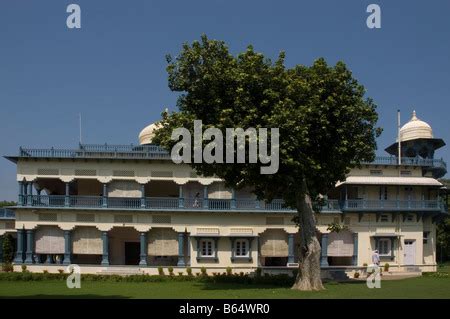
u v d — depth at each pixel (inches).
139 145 1476.4
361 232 1494.8
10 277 1213.7
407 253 1513.3
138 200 1435.8
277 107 832.9
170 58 928.3
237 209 1439.5
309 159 879.7
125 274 1302.9
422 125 1638.8
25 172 1424.7
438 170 1612.9
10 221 1584.6
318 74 930.7
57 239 1429.6
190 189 1508.4
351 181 1462.8
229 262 1434.5
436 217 1584.6
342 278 1317.7
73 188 1624.0
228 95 879.7
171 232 1449.3
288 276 1139.9
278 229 1469.0
